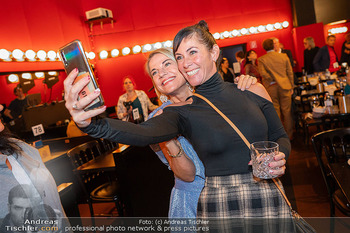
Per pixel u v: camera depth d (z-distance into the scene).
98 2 8.05
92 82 0.75
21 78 4.99
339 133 2.31
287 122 5.16
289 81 4.99
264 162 1.02
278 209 1.11
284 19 8.68
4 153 1.04
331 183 2.25
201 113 1.13
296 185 3.36
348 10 8.85
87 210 3.66
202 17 8.44
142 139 0.82
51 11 6.32
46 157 3.32
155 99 7.00
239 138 1.11
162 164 2.88
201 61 1.16
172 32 8.33
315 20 8.55
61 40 6.57
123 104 4.08
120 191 2.84
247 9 8.52
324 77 6.30
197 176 1.40
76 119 0.71
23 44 5.31
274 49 5.14
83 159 3.16
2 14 4.93
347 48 7.89
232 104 1.16
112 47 8.20
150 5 8.22
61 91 5.92
